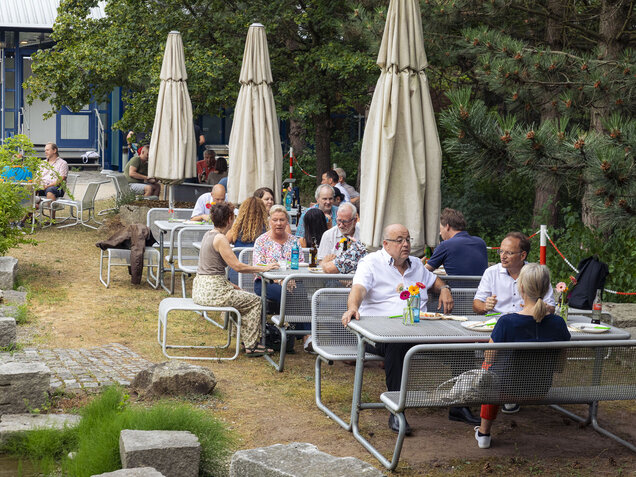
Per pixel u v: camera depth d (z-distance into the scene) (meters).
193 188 16.33
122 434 4.52
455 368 4.79
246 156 10.31
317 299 6.10
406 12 6.68
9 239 10.34
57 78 17.97
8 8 24.66
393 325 5.35
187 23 16.81
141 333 8.26
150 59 16.64
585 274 7.38
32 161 10.77
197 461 4.41
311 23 16.53
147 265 10.95
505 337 4.88
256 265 7.66
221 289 7.36
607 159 6.43
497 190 16.52
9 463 4.72
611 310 8.22
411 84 6.70
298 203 12.85
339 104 18.48
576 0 13.20
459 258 7.09
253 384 6.58
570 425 5.88
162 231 10.66
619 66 9.75
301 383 6.66
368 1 13.98
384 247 6.04
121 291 10.46
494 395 4.85
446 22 12.02
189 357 7.35
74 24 18.69
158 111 12.16
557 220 15.31
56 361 6.88
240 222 8.73
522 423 5.88
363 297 5.90
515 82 9.98
